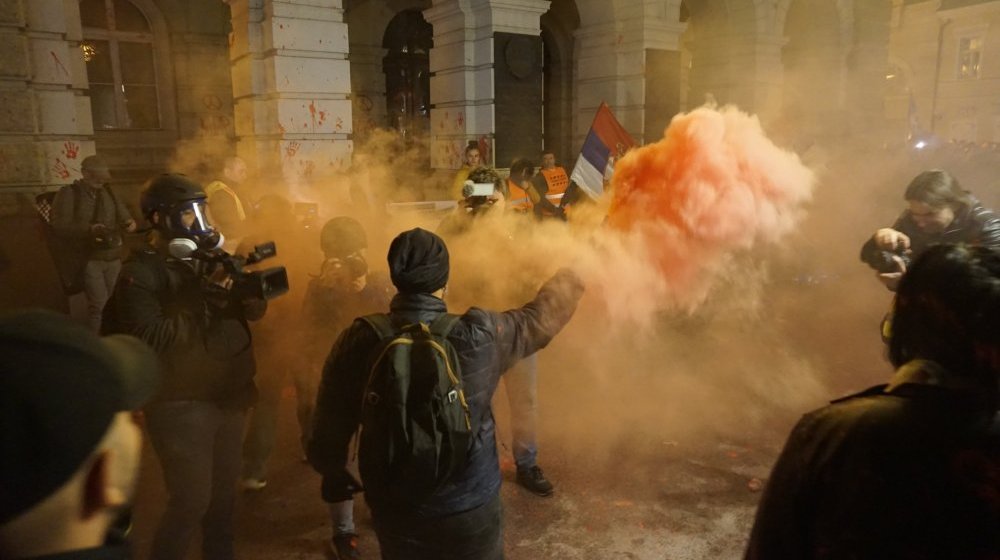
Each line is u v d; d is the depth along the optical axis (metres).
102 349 0.86
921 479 1.07
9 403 0.75
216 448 2.70
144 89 13.76
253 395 2.74
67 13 7.33
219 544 2.75
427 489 1.94
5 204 7.10
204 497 2.51
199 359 2.47
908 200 3.26
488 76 10.36
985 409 1.12
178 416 2.45
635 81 12.22
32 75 7.09
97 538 0.86
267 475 4.08
